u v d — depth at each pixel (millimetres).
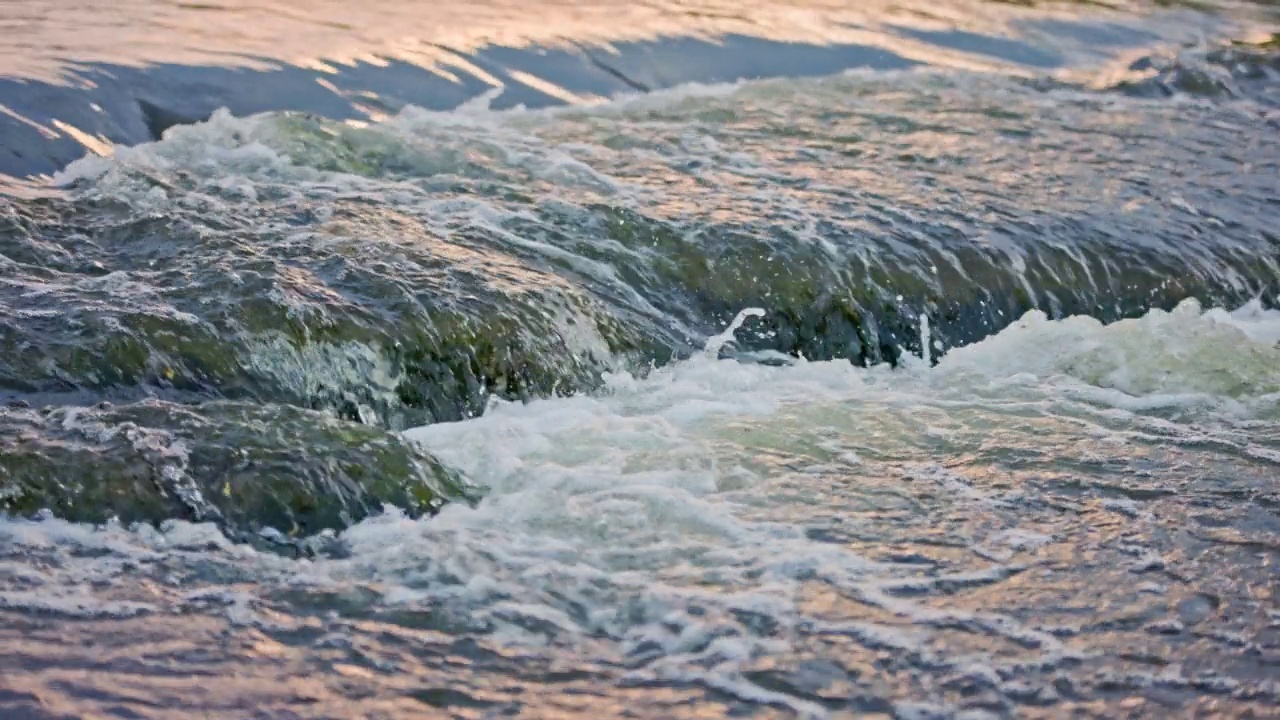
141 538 4523
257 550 4559
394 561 4559
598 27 9648
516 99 8508
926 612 4465
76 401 5109
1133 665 4262
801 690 4035
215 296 5625
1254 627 4516
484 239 6535
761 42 9898
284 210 6555
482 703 3904
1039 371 6594
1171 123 9539
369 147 7441
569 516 4910
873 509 5121
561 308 6055
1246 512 5305
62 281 5684
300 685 3916
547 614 4344
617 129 8266
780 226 7031
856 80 9656
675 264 6660
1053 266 7184
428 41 8938
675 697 3977
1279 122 9852
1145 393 6422
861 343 6688
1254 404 6344
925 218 7348
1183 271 7375
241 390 5359
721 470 5320
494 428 5520
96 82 7516
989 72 10203
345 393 5520
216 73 7938
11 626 4031
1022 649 4301
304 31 8836
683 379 6137
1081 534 5047
